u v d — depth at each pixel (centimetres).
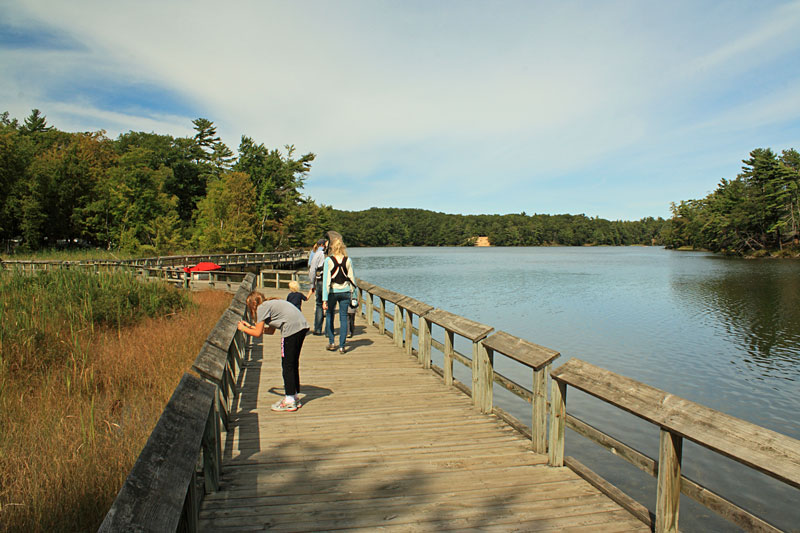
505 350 527
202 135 9056
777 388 1260
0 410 586
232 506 363
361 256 11856
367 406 615
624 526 341
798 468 243
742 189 9931
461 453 472
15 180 4994
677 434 311
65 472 427
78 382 693
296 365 599
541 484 407
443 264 8019
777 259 7688
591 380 400
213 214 5769
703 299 3159
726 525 620
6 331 831
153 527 183
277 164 7569
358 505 368
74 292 1181
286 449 478
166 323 1162
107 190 5128
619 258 10169
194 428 284
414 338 1942
